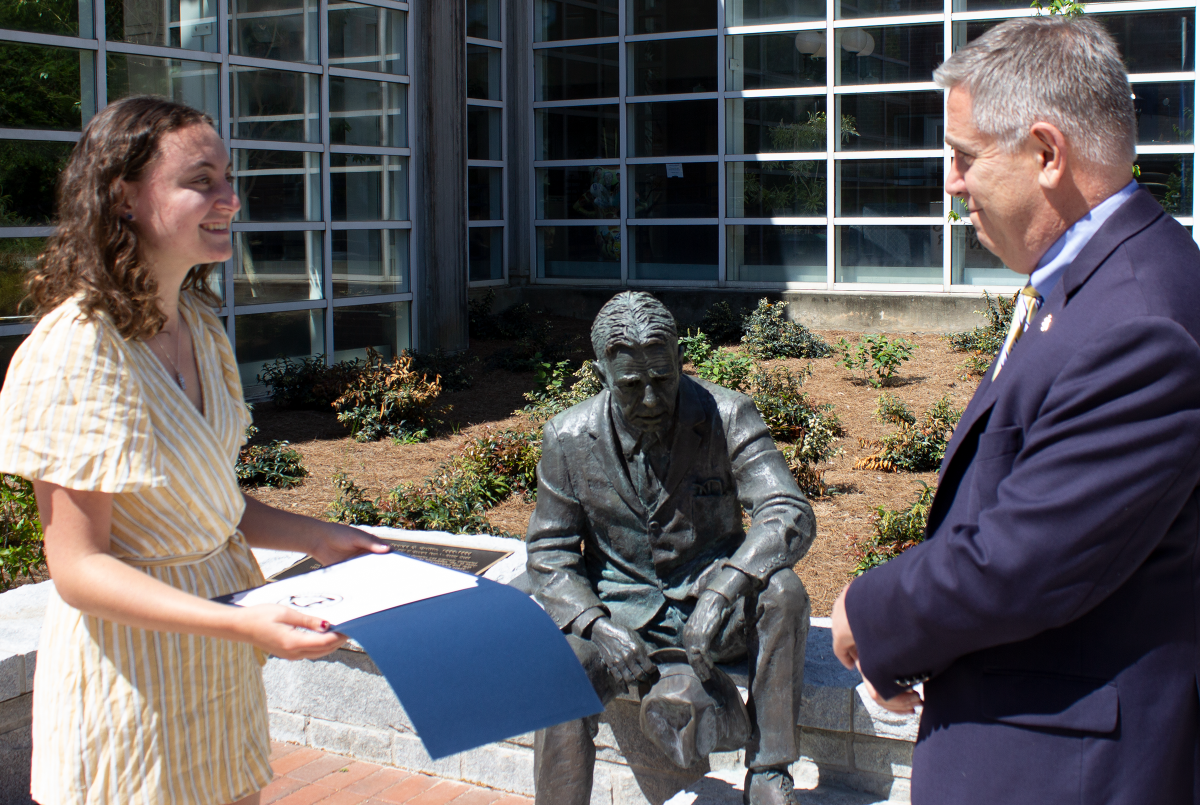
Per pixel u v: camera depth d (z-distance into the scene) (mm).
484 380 14594
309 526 2299
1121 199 1671
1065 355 1589
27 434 1808
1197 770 1647
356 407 11547
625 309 2914
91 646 1959
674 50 18547
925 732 1828
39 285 1929
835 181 17719
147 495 1927
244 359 12984
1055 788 1617
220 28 12250
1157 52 15516
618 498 3209
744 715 2959
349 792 3789
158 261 1971
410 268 15453
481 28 19156
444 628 1821
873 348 13656
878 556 6824
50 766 2000
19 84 10359
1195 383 1476
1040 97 1641
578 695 1840
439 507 7945
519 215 20156
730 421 3174
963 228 17047
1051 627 1568
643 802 3570
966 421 1781
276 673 4195
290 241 13484
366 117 14508
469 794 3771
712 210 18656
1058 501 1502
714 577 2947
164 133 1894
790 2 17609
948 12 16594
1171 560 1596
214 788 2072
